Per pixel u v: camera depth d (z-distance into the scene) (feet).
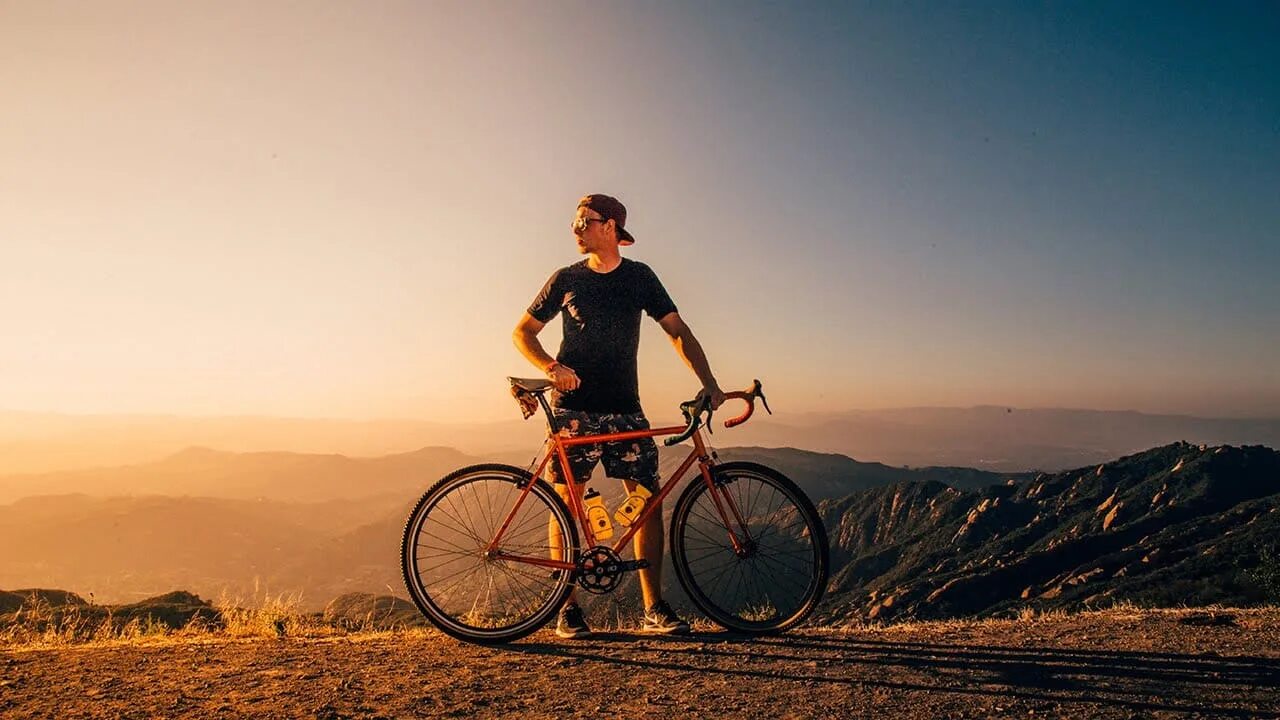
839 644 11.85
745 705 8.73
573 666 10.50
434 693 9.09
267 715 8.15
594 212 13.15
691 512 12.78
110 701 8.70
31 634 14.46
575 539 12.34
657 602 12.76
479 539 12.24
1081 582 259.39
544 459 12.63
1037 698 8.98
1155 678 9.80
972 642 12.12
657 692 9.25
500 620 12.03
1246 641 11.98
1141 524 322.34
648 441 12.85
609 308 13.00
